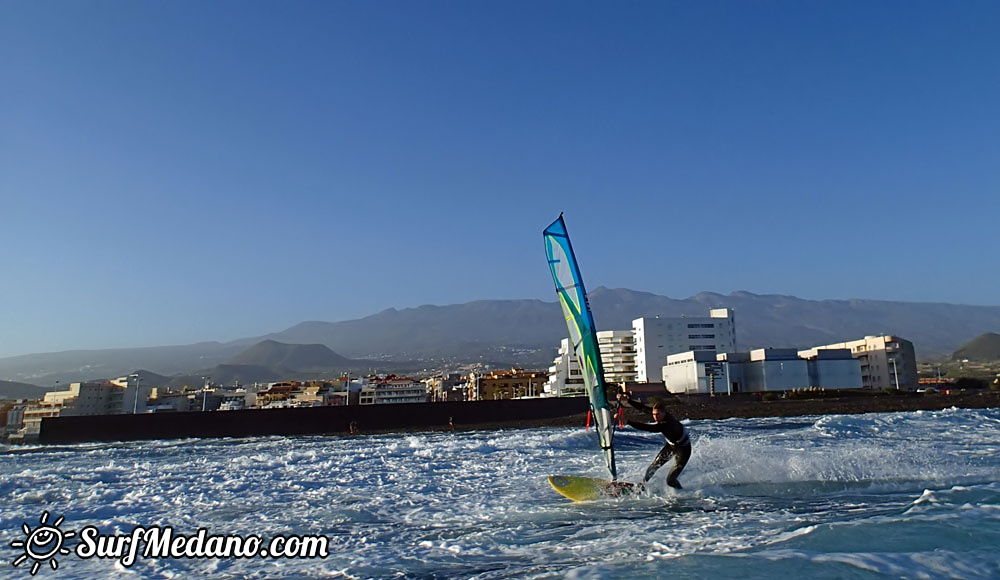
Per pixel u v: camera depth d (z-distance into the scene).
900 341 106.19
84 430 53.78
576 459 18.05
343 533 8.97
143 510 11.05
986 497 10.31
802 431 27.53
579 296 12.00
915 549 7.23
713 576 6.43
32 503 11.95
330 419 55.81
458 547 8.04
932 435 23.31
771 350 91.06
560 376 113.75
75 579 7.07
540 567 7.04
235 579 6.95
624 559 7.19
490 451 21.25
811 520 8.90
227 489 13.38
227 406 154.38
